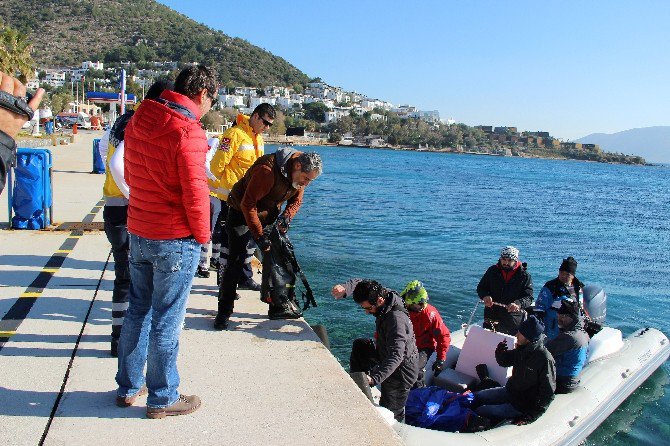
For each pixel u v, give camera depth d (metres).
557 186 62.06
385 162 91.56
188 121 3.11
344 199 30.55
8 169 1.64
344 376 4.21
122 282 4.27
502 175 77.88
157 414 3.42
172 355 3.40
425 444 4.80
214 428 3.38
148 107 3.14
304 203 27.09
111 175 4.18
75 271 6.74
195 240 3.31
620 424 6.93
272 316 5.37
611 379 7.12
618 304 12.80
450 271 13.98
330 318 9.55
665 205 45.22
